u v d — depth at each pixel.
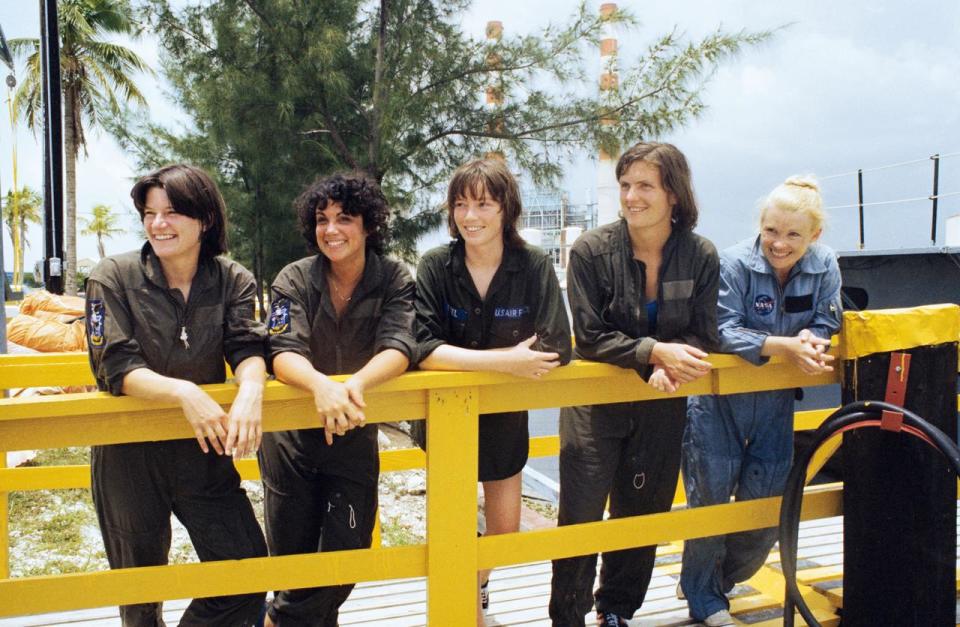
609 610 2.55
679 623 2.66
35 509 5.75
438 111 8.19
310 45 7.53
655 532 2.21
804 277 2.48
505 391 2.09
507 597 3.02
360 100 8.47
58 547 5.05
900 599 2.31
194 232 1.89
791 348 2.20
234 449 1.72
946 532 2.30
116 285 1.86
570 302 2.29
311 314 2.09
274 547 2.26
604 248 2.29
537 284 2.19
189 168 1.91
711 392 2.31
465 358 1.99
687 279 2.27
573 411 2.38
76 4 19.95
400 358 1.95
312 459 2.16
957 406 2.36
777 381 2.37
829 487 3.19
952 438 2.36
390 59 8.22
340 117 8.47
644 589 2.54
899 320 2.27
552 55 7.95
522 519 5.59
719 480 2.58
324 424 1.85
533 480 6.61
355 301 2.11
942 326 2.32
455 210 2.15
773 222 2.40
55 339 8.59
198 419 1.70
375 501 2.26
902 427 2.13
